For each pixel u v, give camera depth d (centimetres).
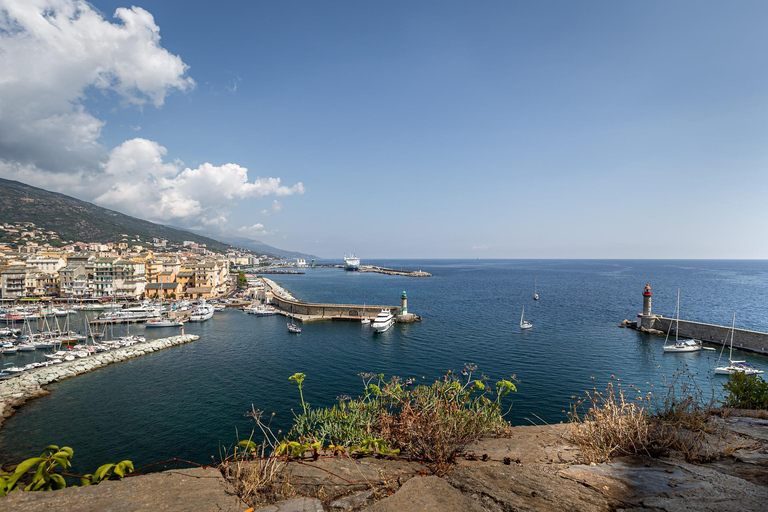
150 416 2984
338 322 7475
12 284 9925
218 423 2839
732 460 413
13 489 297
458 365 4203
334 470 396
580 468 400
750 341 4816
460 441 486
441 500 318
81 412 3092
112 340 5619
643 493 337
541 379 3584
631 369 3966
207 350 5203
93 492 303
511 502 322
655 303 9269
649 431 462
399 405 618
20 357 5034
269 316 8406
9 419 2984
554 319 7088
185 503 298
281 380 3819
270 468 370
